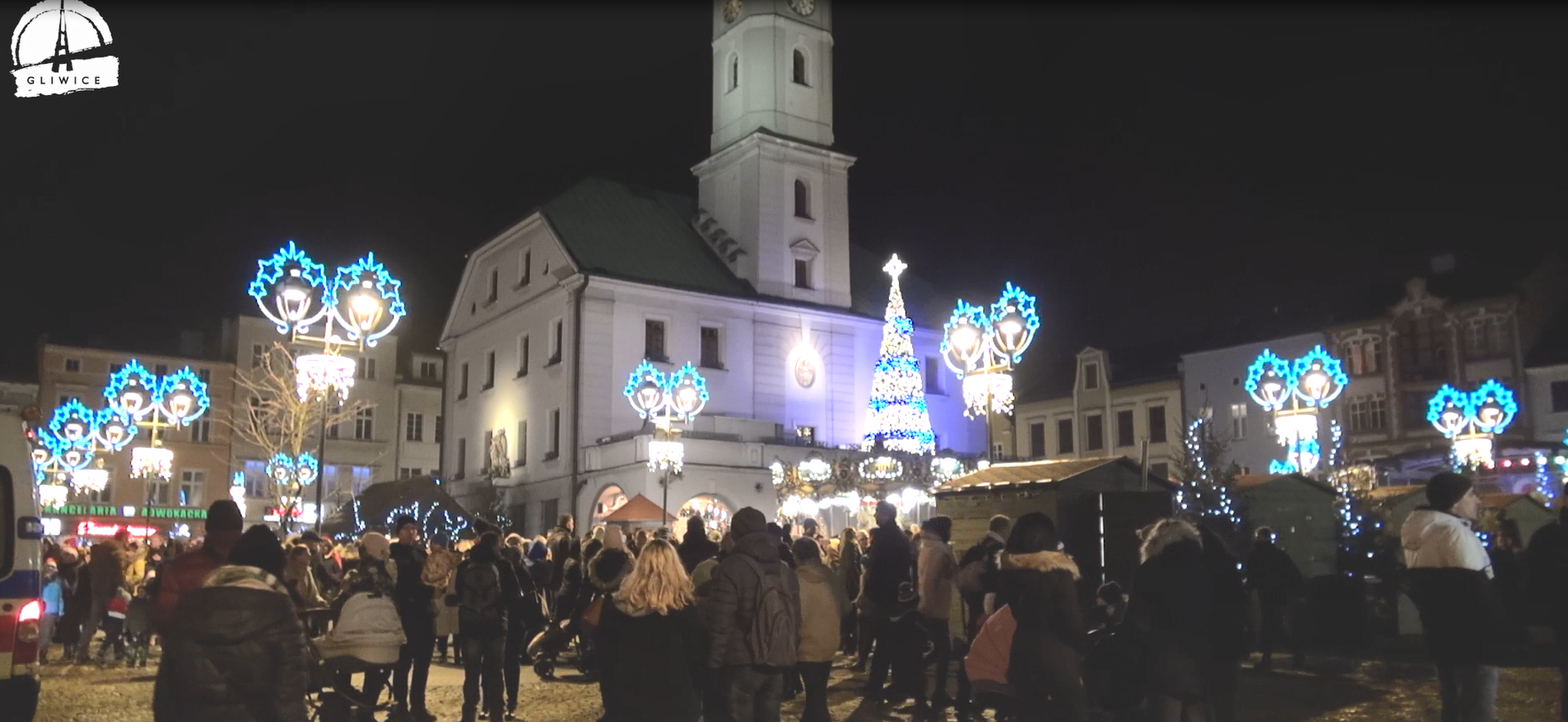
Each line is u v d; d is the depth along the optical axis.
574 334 41.75
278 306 21.23
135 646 19.00
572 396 41.47
